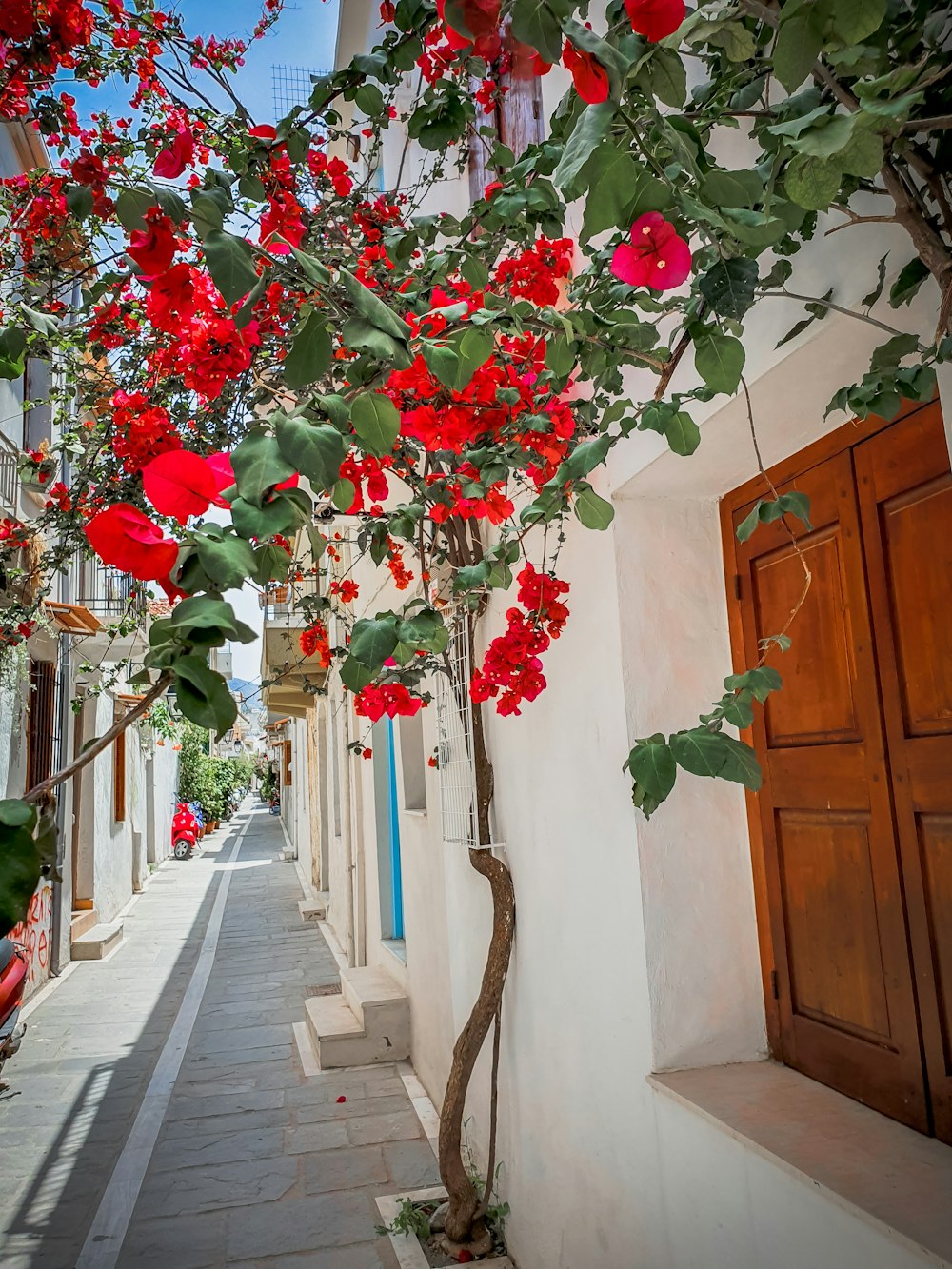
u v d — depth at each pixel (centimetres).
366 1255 360
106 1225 391
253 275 101
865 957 201
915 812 185
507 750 358
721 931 246
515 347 178
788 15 93
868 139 94
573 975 292
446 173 451
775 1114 200
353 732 854
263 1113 516
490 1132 352
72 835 1009
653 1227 234
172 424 283
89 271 283
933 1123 180
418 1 156
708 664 259
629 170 96
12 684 666
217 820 3275
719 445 222
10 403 724
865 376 140
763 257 181
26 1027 528
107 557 78
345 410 95
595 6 236
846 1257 157
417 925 564
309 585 819
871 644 197
